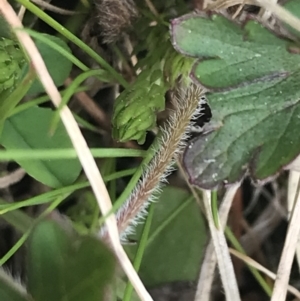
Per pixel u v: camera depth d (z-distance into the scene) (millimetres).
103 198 88
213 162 88
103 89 117
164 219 110
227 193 106
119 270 93
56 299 74
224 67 85
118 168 117
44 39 90
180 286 114
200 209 111
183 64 91
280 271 104
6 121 93
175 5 107
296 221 103
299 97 86
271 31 87
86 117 117
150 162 96
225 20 85
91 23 113
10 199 112
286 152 86
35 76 89
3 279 81
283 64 87
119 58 113
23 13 105
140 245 98
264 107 87
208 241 110
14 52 91
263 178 87
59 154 88
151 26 107
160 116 106
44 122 94
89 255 73
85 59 115
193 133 103
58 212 96
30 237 76
